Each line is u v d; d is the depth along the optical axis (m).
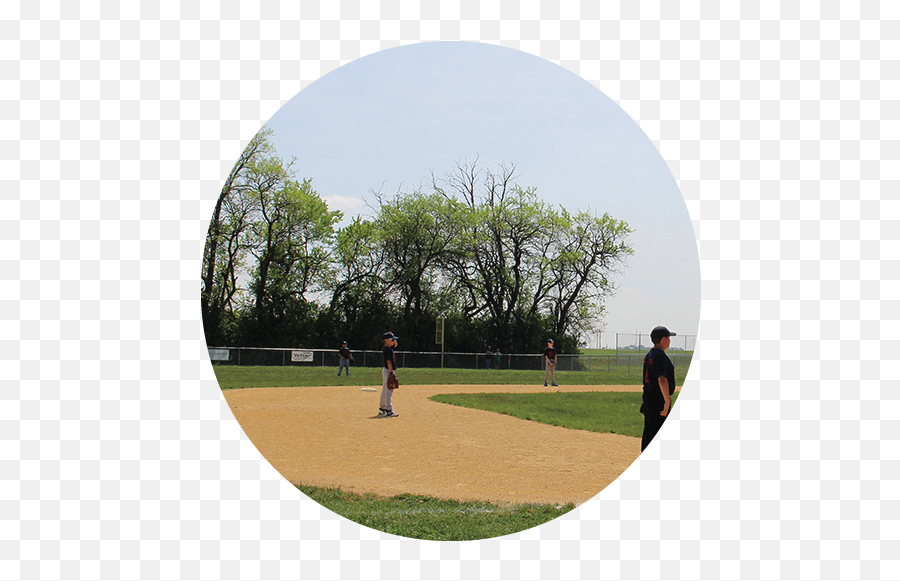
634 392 26.83
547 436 14.70
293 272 52.28
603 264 53.44
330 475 10.96
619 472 11.41
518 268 55.50
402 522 9.04
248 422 16.09
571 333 54.91
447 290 55.53
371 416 17.47
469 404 20.44
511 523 8.99
